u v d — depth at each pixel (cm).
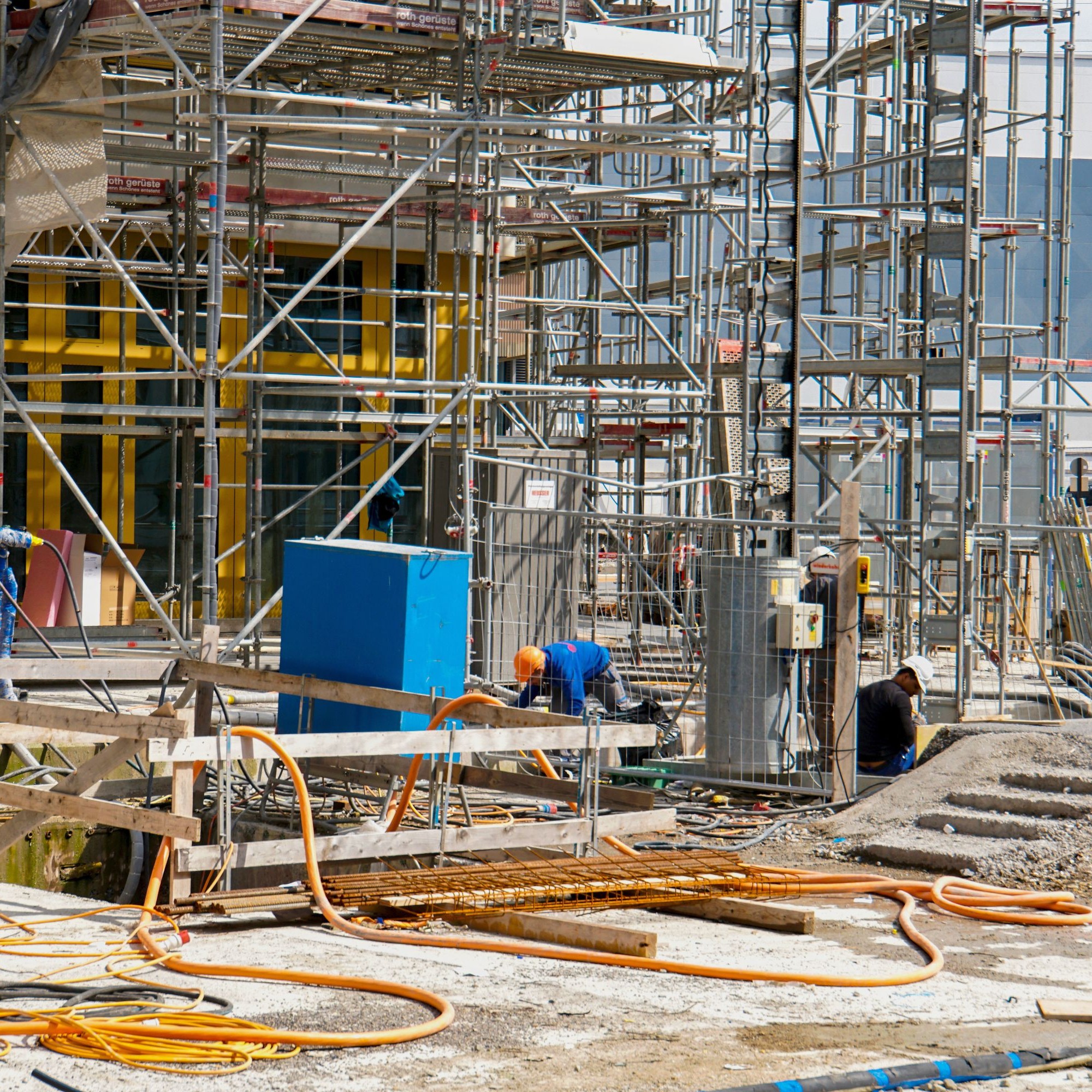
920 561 1881
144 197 2028
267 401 2214
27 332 2080
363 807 1305
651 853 1109
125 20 1446
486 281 1925
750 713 1395
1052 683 1988
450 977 800
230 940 870
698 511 2178
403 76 1791
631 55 1589
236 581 2170
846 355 3684
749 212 1634
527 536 1766
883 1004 770
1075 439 4209
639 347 2425
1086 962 877
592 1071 643
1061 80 4438
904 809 1235
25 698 1393
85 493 2091
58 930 879
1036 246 4516
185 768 928
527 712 1113
